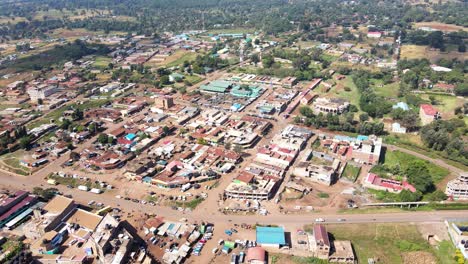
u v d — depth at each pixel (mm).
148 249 182750
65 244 181500
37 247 175500
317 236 180625
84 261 171500
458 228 184000
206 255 179375
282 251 179375
